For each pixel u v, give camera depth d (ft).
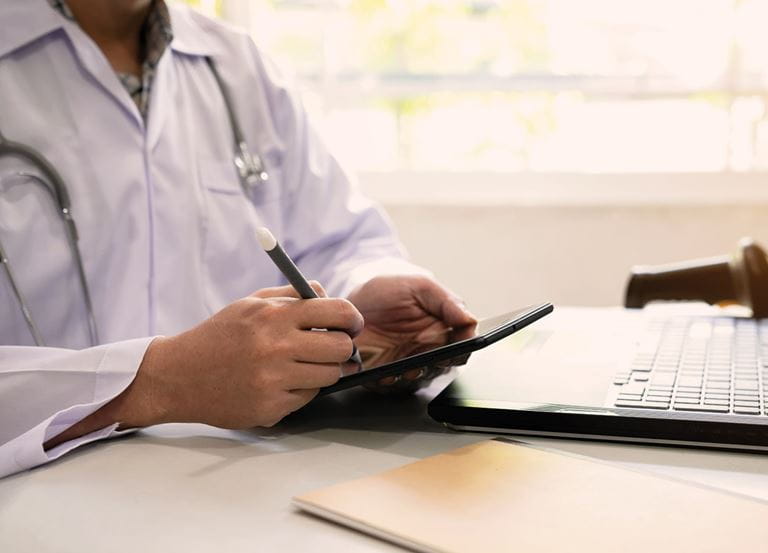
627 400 2.06
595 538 1.36
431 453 1.95
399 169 6.94
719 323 3.11
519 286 6.59
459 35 6.68
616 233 6.42
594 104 6.68
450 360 2.21
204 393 2.06
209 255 3.52
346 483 1.64
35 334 2.93
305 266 3.95
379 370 2.09
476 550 1.32
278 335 2.05
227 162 3.70
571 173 6.73
